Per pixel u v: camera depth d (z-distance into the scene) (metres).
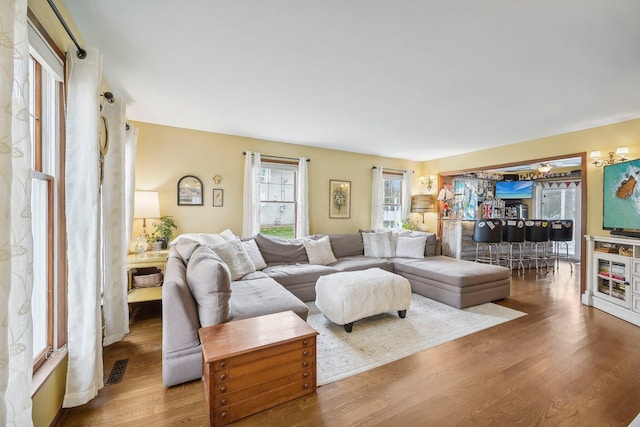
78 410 1.63
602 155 3.64
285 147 4.76
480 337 2.64
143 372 2.03
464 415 1.63
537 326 2.90
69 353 1.62
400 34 1.81
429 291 3.81
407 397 1.79
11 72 0.84
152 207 3.44
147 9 1.59
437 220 6.16
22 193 0.98
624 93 2.69
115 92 2.74
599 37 1.80
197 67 2.26
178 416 1.59
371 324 2.93
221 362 1.51
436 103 3.00
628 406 1.71
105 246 2.43
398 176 6.14
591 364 2.17
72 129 1.63
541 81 2.46
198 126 3.89
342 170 5.38
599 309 3.41
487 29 1.74
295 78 2.45
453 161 5.82
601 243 3.58
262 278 3.17
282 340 1.68
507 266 5.96
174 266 2.33
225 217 4.25
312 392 1.82
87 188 1.66
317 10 1.58
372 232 5.09
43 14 1.39
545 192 7.96
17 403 0.97
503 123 3.65
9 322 0.95
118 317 2.51
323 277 3.12
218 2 1.53
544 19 1.64
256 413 1.62
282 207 4.77
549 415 1.63
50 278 1.62
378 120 3.57
